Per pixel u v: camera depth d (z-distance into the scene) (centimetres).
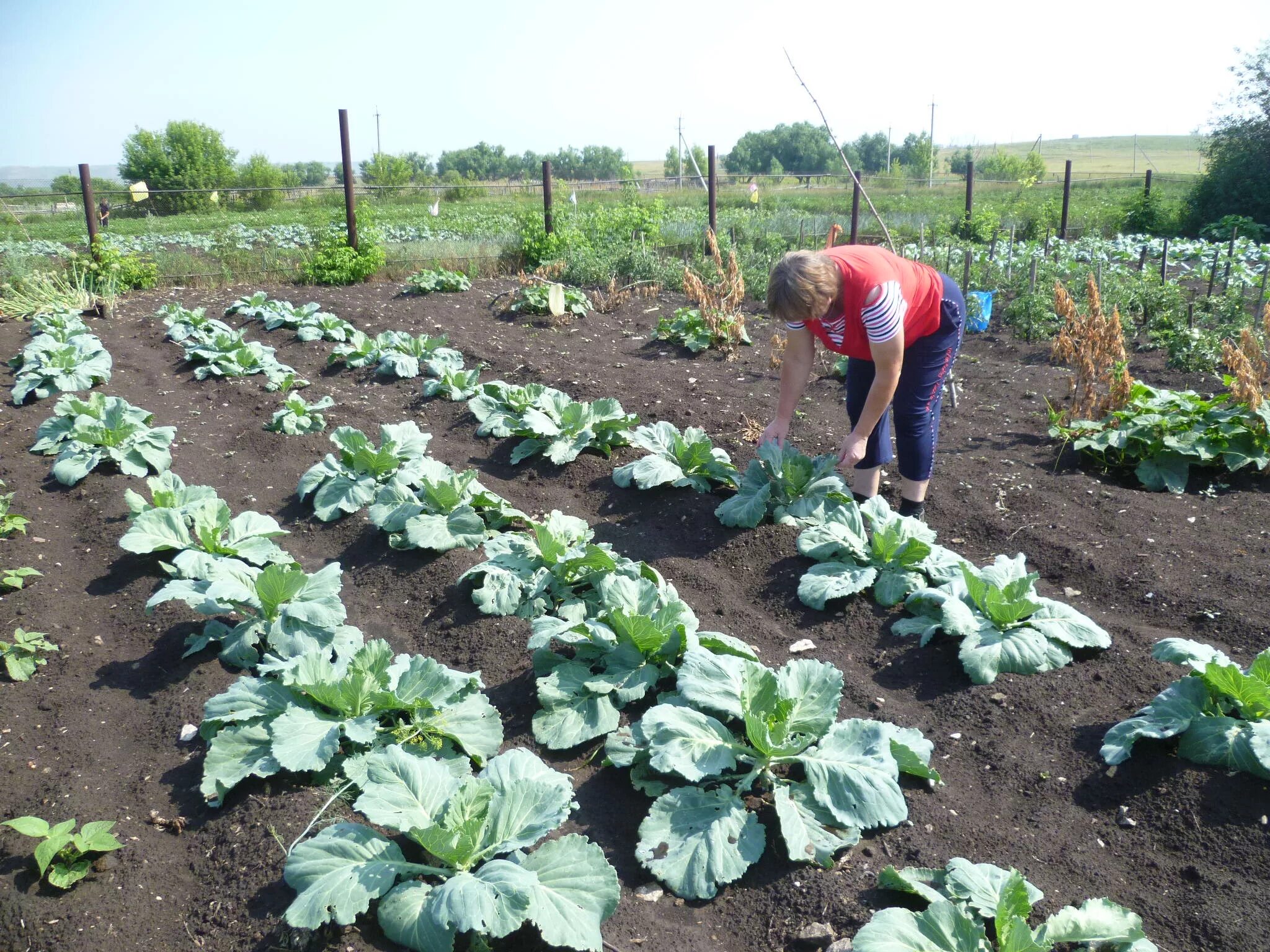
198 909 265
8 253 1267
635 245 1376
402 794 277
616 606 369
